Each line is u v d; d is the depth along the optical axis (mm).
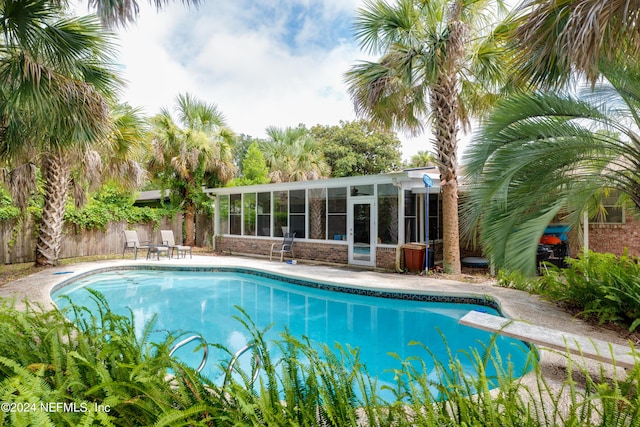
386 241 9766
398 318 6340
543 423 2109
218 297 7953
